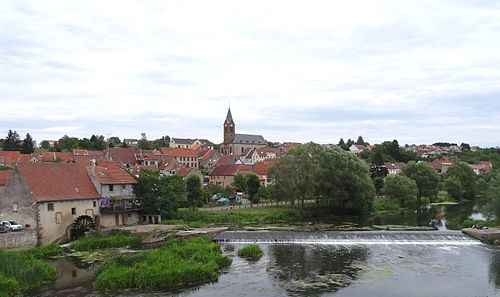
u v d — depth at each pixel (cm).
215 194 12056
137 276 4512
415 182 12338
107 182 7606
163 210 8362
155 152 19750
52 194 6650
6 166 12388
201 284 4612
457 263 5409
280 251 6109
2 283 4259
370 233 7006
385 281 4716
